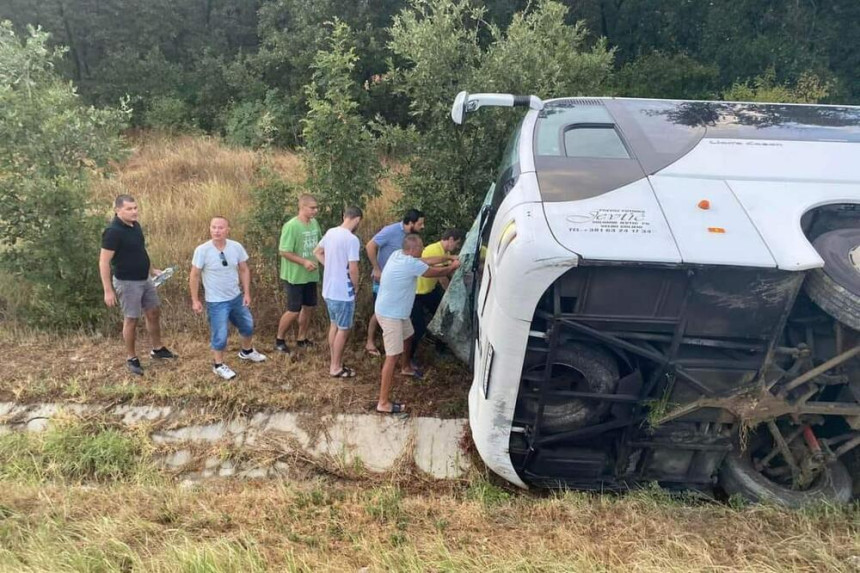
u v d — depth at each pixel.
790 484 4.30
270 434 5.21
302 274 6.17
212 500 4.27
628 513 3.99
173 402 5.49
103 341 6.60
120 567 3.50
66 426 5.08
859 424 3.89
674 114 4.89
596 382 3.93
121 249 5.59
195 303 5.69
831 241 3.69
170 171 10.99
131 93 16.73
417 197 7.24
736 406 3.85
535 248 3.58
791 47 17.12
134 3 17.69
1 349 6.32
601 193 3.89
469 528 3.97
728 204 3.82
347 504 4.27
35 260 6.70
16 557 3.51
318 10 15.33
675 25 19.55
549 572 3.41
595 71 8.34
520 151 4.50
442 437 5.23
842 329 3.73
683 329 3.72
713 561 3.49
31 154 6.51
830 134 4.52
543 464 4.25
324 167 6.97
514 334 3.75
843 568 3.39
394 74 7.59
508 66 6.89
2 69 6.49
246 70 16.61
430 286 6.04
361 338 6.84
